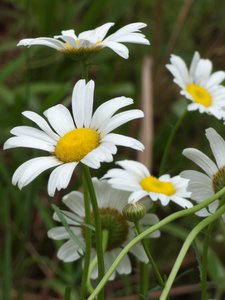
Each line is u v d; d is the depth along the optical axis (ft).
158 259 2.13
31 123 2.11
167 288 1.09
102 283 1.10
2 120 2.29
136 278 2.02
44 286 2.02
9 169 2.34
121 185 1.35
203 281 1.21
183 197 1.34
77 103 1.23
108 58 2.55
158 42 2.49
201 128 2.44
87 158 1.14
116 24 2.61
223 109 1.60
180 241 2.14
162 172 1.49
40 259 2.02
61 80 2.57
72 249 1.41
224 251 2.14
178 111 2.30
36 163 1.18
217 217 1.14
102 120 1.20
